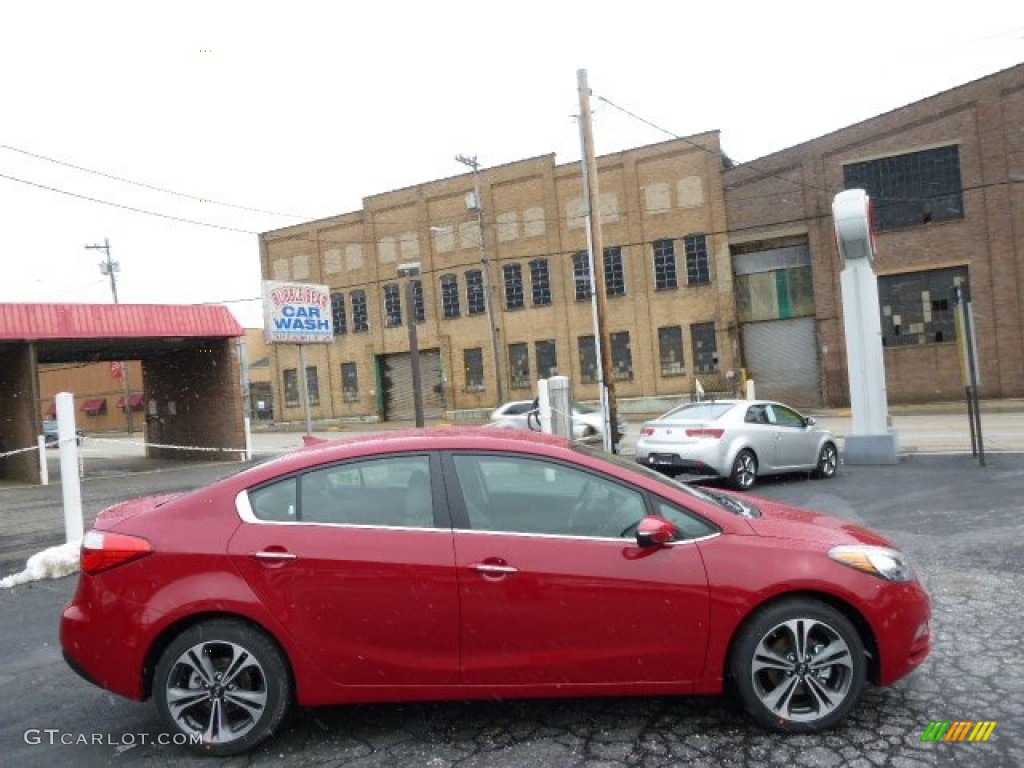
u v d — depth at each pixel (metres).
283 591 3.76
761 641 3.79
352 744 3.88
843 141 31.25
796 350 33.72
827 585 3.79
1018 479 11.03
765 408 12.41
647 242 35.44
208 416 24.16
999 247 28.47
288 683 3.84
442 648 3.79
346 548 3.81
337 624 3.77
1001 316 28.47
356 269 43.91
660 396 35.38
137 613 3.78
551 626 3.77
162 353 25.70
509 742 3.83
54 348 22.61
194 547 3.83
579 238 37.22
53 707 4.54
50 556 7.74
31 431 19.33
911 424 23.91
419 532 3.86
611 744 3.76
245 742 3.78
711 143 34.16
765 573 3.79
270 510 3.93
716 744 3.72
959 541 7.48
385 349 43.03
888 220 30.50
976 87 28.61
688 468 11.52
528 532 3.89
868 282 13.83
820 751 3.62
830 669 3.82
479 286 39.88
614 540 3.86
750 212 33.56
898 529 8.19
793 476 13.11
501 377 37.56
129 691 3.82
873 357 13.86
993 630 5.03
